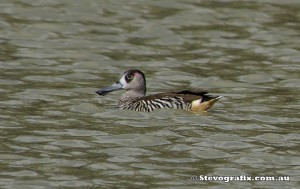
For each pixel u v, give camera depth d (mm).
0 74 22375
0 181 15859
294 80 22625
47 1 27859
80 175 16234
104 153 17297
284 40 25703
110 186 15773
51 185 15766
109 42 25312
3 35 25531
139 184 15891
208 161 17078
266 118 19562
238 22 26891
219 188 15867
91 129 18547
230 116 19578
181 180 16156
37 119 19109
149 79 22547
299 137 18391
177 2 28047
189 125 18891
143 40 25594
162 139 18078
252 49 25000
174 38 25719
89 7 27531
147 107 19641
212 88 22047
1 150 17281
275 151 17625
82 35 25781
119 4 27859
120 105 20031
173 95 19656
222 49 25000
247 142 18031
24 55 24016
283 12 27594
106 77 22641
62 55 24188
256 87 22109
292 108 20359
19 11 27141
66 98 20734
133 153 17359
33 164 16656
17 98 20547
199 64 23812
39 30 25953
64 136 18109
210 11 27500
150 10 27594
